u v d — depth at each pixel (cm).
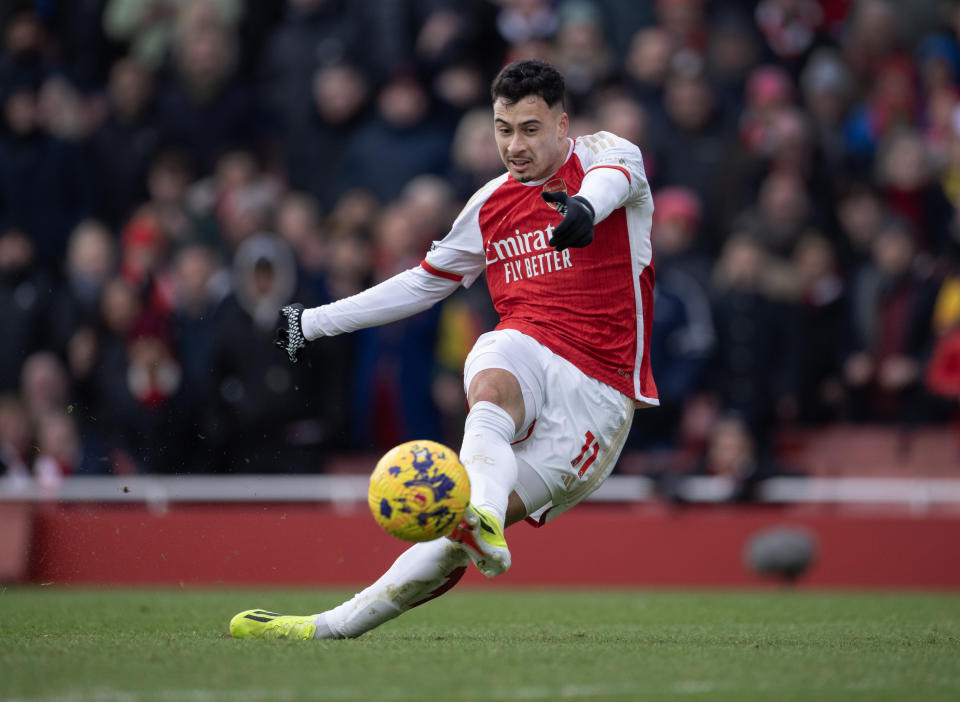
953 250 3856
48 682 1230
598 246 1598
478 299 3556
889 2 4653
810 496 3416
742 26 4316
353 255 3516
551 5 4350
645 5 4406
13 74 4234
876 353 3612
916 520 3366
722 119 4044
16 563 3177
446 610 2447
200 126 4256
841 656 1480
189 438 3419
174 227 3959
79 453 3484
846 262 3844
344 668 1316
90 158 4300
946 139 4106
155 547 3241
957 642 1691
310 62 4272
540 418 1564
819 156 3888
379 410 3478
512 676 1278
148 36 4547
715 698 1174
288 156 4247
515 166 1582
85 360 3609
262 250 3350
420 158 3947
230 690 1186
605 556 3419
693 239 3672
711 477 3419
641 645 1603
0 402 3572
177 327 3616
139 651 1452
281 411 3325
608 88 4056
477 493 1445
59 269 4169
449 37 4091
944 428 3531
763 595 2984
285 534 3294
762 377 3491
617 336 1609
